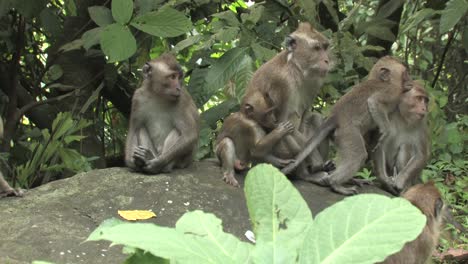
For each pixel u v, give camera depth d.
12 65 10.45
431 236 5.57
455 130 10.18
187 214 2.58
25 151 10.33
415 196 5.77
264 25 10.20
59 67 10.62
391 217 2.32
